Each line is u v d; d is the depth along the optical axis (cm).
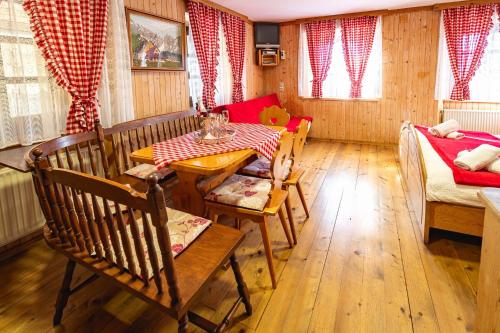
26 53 219
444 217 221
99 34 261
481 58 459
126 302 177
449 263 208
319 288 187
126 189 105
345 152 497
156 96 352
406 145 342
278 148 180
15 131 219
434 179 222
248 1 425
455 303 173
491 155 219
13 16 208
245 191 200
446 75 486
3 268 209
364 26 505
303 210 290
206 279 124
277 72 593
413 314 166
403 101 520
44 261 216
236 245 146
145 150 211
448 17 461
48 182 136
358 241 237
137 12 311
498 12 440
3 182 205
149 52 331
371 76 529
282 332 156
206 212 203
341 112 562
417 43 493
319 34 535
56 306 159
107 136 255
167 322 163
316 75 553
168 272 108
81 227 130
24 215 219
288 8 468
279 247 230
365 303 174
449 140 321
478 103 476
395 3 453
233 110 447
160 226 102
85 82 252
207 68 421
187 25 399
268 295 181
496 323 106
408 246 229
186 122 339
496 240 106
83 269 207
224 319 143
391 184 352
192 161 184
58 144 191
